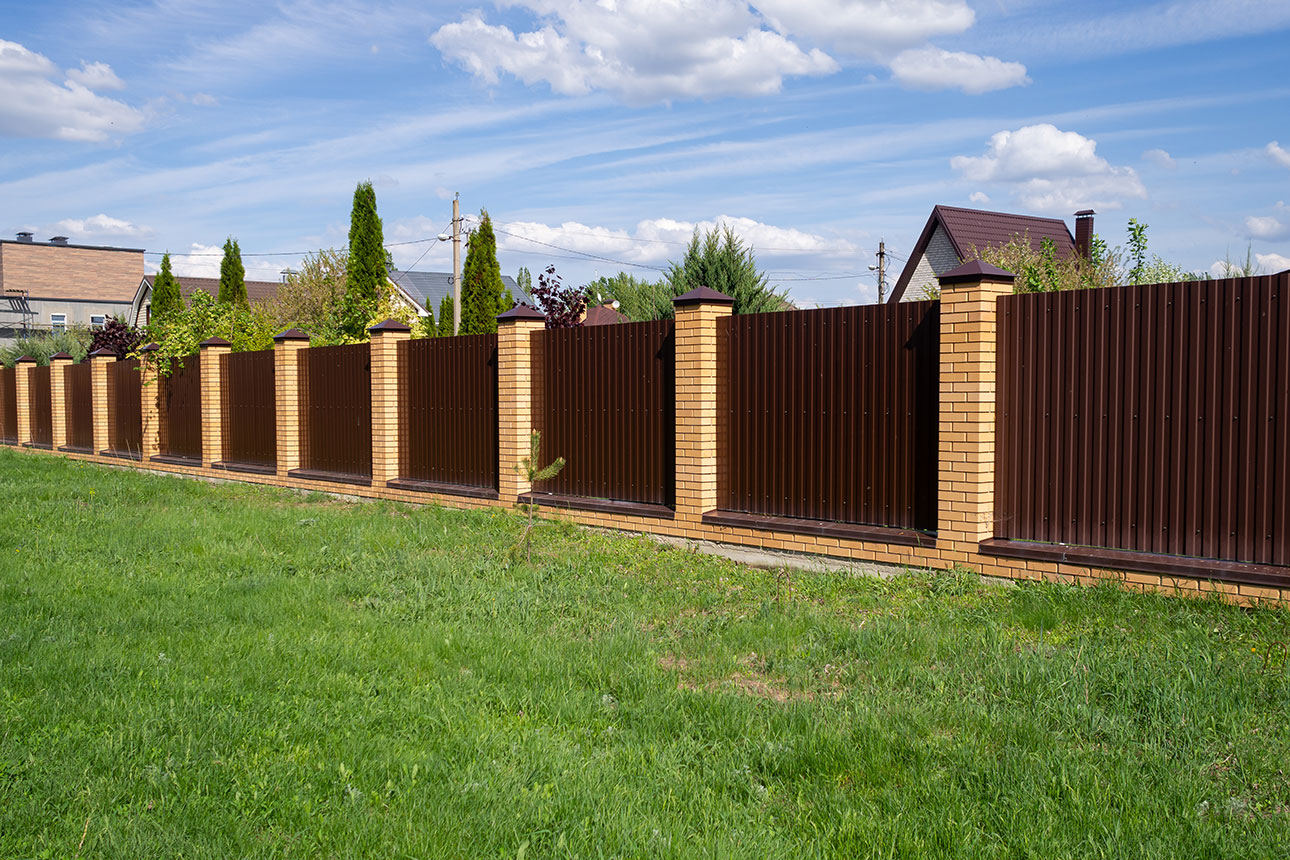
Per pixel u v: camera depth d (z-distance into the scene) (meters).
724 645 5.75
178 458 17.42
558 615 6.59
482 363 11.48
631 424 9.73
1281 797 3.62
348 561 8.38
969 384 6.94
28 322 54.41
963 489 7.00
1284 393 5.79
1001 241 28.33
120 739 4.18
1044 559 6.59
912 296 29.62
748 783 3.85
